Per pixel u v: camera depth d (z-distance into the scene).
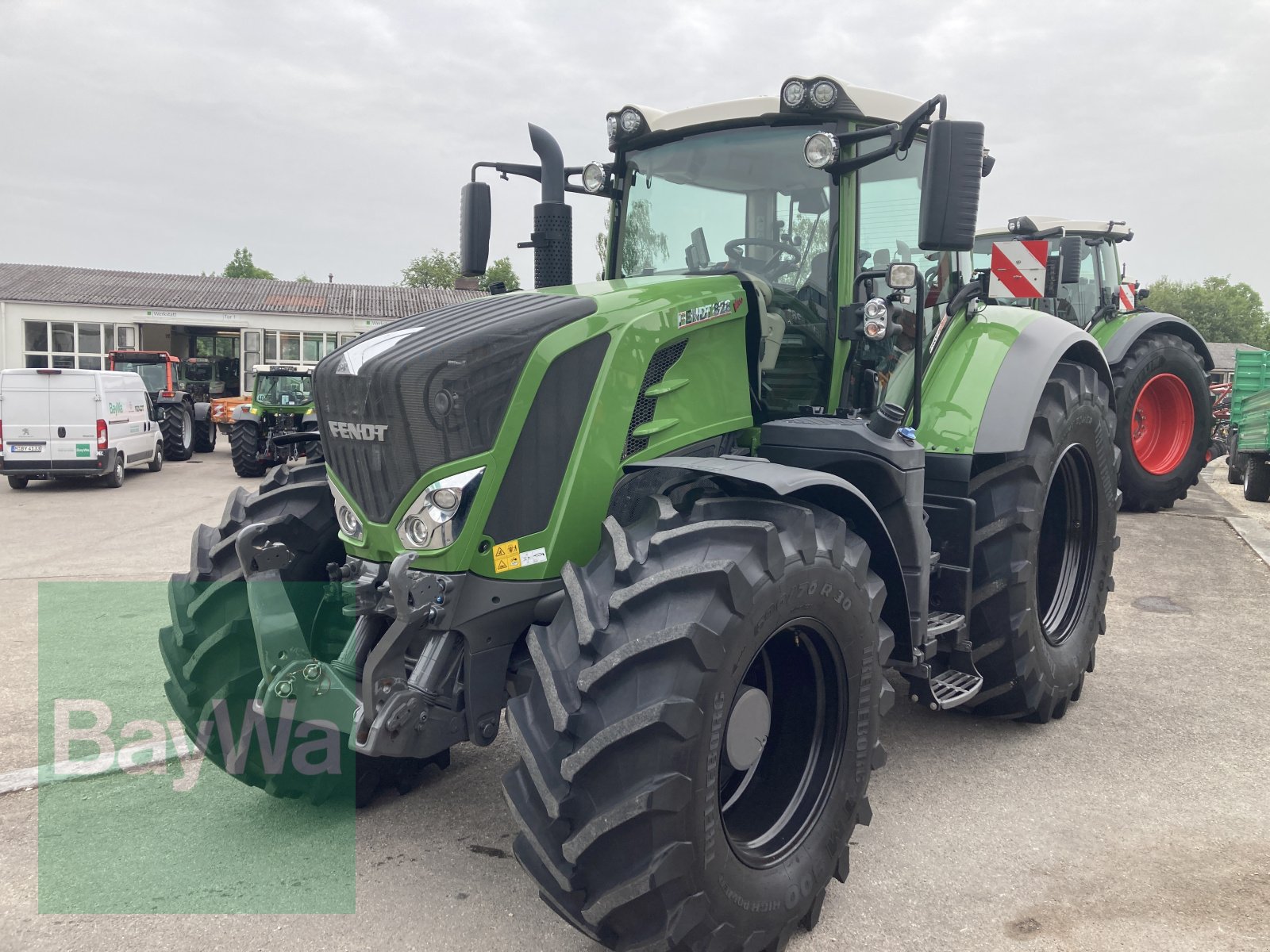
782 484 2.39
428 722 2.54
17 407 12.62
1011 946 2.49
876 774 3.55
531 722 2.29
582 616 2.30
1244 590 6.27
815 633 2.57
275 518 3.16
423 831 3.11
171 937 2.51
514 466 2.60
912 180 3.57
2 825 3.14
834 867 2.62
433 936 2.52
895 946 2.50
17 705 4.24
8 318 29.61
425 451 2.55
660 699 2.15
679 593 2.26
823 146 3.10
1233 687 4.48
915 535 3.03
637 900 2.14
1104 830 3.11
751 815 2.62
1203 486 11.58
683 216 3.64
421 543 2.56
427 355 2.54
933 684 3.46
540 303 2.77
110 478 13.28
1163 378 8.77
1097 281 9.41
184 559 7.82
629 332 2.77
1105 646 5.11
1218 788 3.42
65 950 2.46
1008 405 3.58
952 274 3.88
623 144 3.77
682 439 2.94
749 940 2.32
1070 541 4.29
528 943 2.49
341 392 2.72
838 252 3.29
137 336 30.30
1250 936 2.53
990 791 3.40
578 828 2.18
